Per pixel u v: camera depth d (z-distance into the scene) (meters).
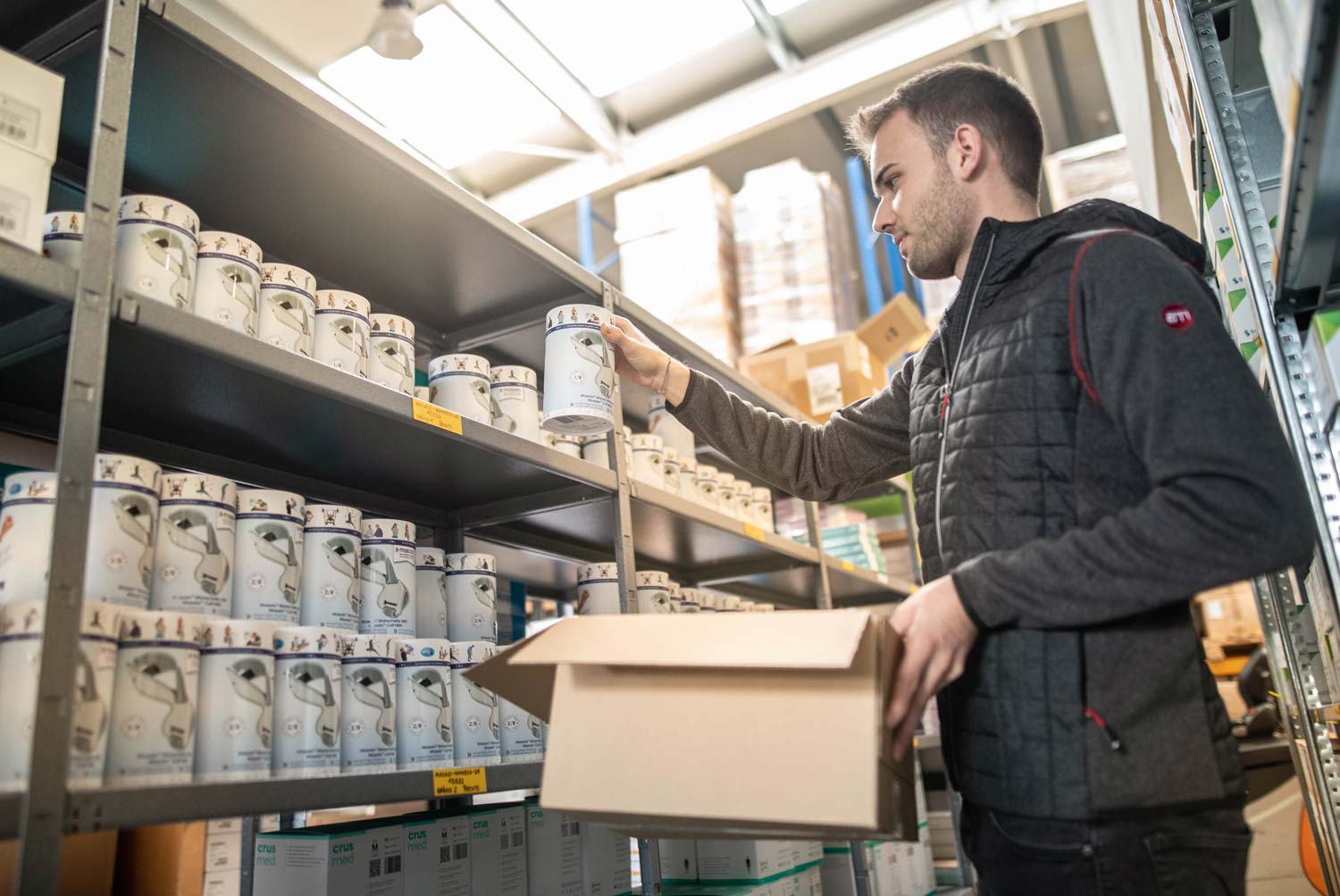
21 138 1.04
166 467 1.60
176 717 1.07
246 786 1.09
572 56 3.23
